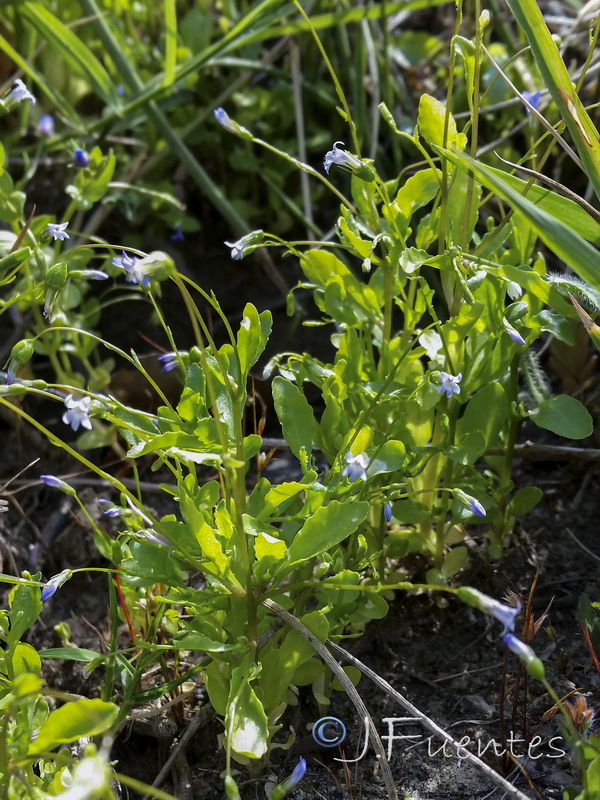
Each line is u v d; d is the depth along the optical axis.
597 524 0.48
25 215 0.57
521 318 0.45
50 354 0.50
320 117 0.62
